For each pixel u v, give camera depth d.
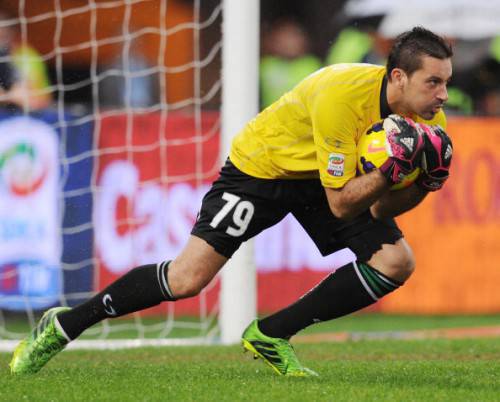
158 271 15.47
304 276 32.50
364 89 14.20
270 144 15.15
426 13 42.09
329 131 14.15
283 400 12.62
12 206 30.34
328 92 14.19
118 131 31.16
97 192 30.91
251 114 23.97
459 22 42.25
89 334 29.56
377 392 13.31
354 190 14.02
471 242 33.81
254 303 24.27
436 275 33.84
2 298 30.34
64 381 14.65
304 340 26.73
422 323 32.34
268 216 15.50
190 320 32.06
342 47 42.12
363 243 15.20
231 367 17.33
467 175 33.75
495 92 42.00
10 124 30.53
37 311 30.61
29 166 30.47
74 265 30.64
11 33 36.81
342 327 31.75
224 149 24.09
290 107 15.02
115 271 30.88
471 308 34.03
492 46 42.06
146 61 39.34
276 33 42.00
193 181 31.47
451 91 41.81
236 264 24.00
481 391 13.62
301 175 15.14
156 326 31.05
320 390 13.48
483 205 33.88
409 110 14.25
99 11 38.47
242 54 23.86
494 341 24.11
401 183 14.26
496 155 33.94
